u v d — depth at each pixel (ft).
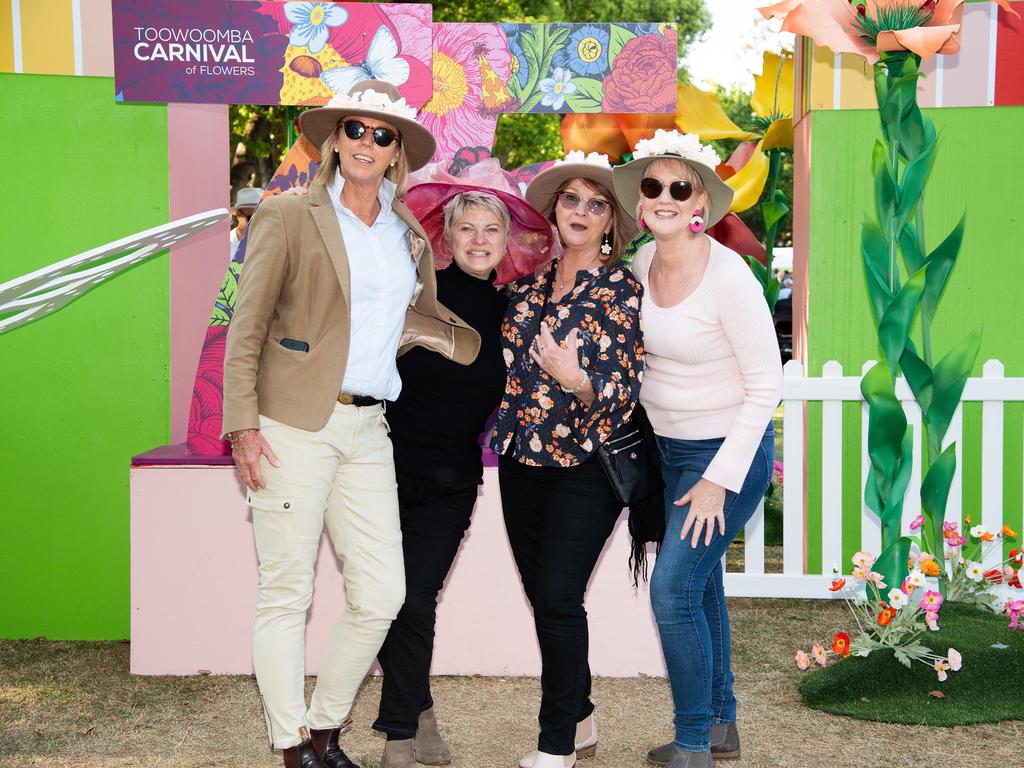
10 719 11.39
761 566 15.72
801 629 15.01
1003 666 12.22
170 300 14.37
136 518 12.69
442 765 10.24
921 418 15.08
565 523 9.44
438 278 10.15
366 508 9.37
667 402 9.51
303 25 13.37
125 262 9.09
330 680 9.53
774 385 9.00
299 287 9.04
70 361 14.32
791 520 15.57
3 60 13.97
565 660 9.42
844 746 10.75
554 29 13.58
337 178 9.50
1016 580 13.52
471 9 48.91
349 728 11.26
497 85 13.60
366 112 9.04
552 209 10.46
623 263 10.29
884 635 12.50
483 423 10.01
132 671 12.84
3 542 14.38
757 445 9.04
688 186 9.11
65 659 13.53
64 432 14.35
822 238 15.56
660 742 10.91
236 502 12.73
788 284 43.75
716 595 10.36
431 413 9.78
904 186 14.24
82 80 14.14
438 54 13.56
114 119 14.21
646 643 12.89
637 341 9.34
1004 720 11.37
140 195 14.33
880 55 13.82
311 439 9.04
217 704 11.87
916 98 14.65
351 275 9.09
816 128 15.42
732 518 9.38
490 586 12.89
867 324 15.57
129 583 14.53
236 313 9.00
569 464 9.36
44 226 14.24
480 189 10.17
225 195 14.73
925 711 11.53
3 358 14.25
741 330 9.00
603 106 13.64
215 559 12.76
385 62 13.41
